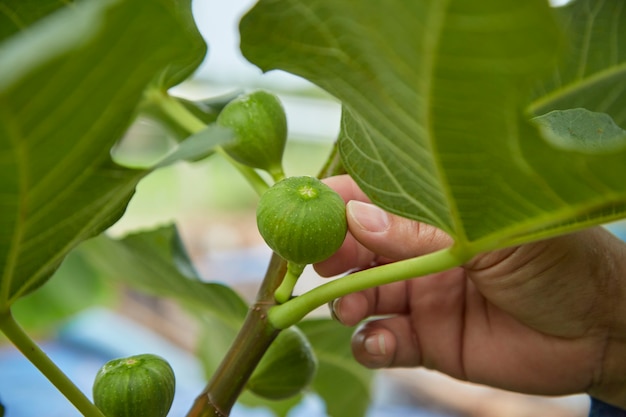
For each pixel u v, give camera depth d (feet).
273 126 1.60
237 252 4.53
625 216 1.22
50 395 2.99
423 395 3.73
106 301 2.39
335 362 2.11
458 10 1.05
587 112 1.46
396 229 1.64
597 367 1.92
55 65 1.02
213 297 1.91
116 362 1.51
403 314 2.08
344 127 1.40
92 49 1.03
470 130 1.17
